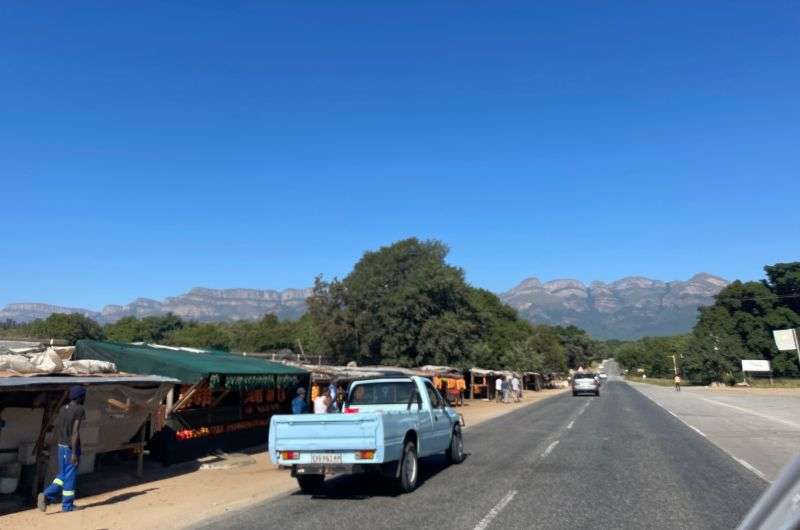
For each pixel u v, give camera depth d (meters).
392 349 47.50
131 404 12.86
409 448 10.72
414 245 51.12
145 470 14.04
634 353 168.62
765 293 88.81
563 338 155.62
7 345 15.48
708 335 85.12
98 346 15.91
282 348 76.69
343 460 10.04
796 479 1.61
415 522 8.06
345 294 49.62
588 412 30.72
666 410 31.88
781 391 63.03
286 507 9.51
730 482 10.79
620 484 10.65
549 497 9.55
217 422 16.80
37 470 10.32
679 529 7.51
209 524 8.46
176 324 95.69
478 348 53.06
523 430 21.58
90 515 9.28
